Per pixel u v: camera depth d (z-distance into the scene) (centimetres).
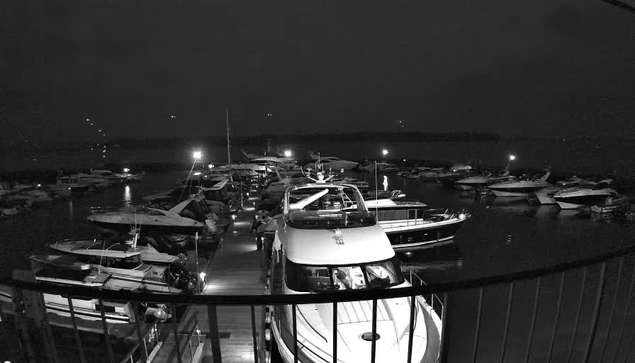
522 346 981
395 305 659
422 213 2116
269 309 844
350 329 606
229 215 2331
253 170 4262
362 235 777
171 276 1230
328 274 694
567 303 1367
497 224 2952
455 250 2102
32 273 712
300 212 908
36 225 3044
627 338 696
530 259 2228
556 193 3359
